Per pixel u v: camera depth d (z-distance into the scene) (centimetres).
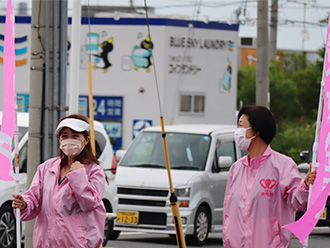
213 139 2389
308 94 7281
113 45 5666
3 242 1816
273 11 5022
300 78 7406
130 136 5678
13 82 1012
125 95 5666
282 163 1042
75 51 1650
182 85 5669
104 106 5688
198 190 2242
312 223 910
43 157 1446
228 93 5844
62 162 1003
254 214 1038
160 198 2211
